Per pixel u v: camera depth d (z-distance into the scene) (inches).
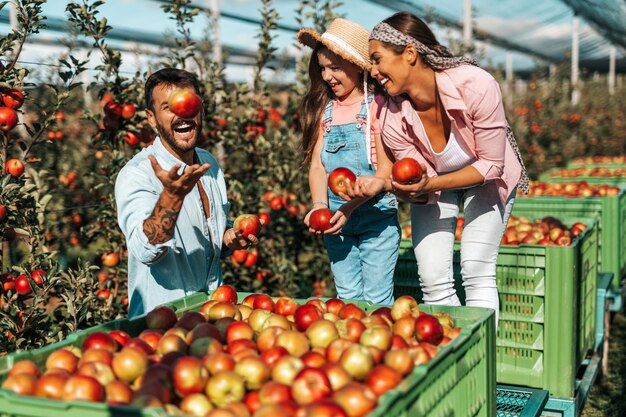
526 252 154.6
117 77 165.9
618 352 232.5
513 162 128.8
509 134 129.8
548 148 523.5
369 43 116.6
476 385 88.1
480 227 131.2
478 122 115.2
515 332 157.2
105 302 165.0
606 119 693.9
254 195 212.8
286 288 213.9
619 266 253.9
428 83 117.1
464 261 133.0
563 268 151.4
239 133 209.9
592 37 741.3
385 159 134.5
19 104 141.4
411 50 113.0
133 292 111.5
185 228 112.7
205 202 119.0
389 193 135.3
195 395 68.6
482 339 90.4
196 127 111.0
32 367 73.0
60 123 282.5
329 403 61.4
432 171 130.7
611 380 205.9
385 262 138.3
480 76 113.6
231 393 69.5
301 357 76.9
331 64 131.3
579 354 168.1
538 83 545.0
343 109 136.7
